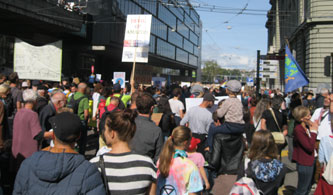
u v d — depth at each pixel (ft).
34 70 36.55
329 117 17.62
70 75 123.34
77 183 6.73
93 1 112.78
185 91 46.16
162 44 176.45
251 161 10.14
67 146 7.36
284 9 140.46
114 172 7.63
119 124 7.95
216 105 23.81
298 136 15.48
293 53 113.70
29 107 15.48
